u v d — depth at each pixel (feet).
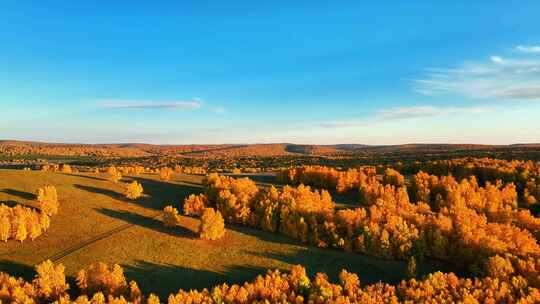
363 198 404.98
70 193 361.10
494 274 249.34
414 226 297.12
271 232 326.24
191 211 345.31
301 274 232.94
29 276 228.22
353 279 235.81
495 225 308.40
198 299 200.95
